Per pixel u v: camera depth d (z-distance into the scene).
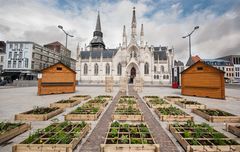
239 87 41.84
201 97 19.19
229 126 6.98
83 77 78.56
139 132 5.88
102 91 27.20
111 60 77.12
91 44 93.94
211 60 91.94
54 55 82.00
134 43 73.62
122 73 71.69
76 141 5.47
